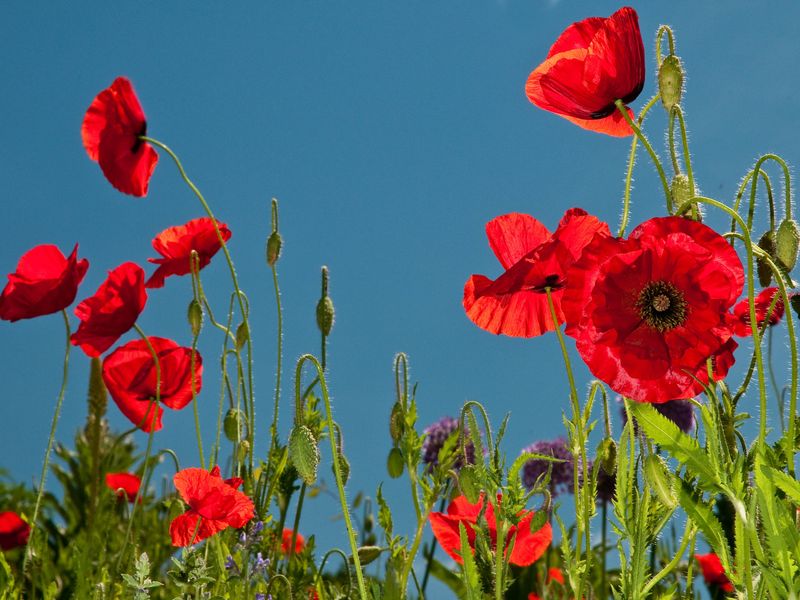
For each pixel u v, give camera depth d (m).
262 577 1.18
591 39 1.00
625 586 0.94
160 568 1.32
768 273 0.97
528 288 0.97
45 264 1.21
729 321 0.91
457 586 1.23
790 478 0.89
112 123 1.18
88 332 1.22
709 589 1.30
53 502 1.68
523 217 1.01
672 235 0.91
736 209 0.98
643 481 0.94
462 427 1.04
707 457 0.91
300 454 1.00
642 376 0.91
